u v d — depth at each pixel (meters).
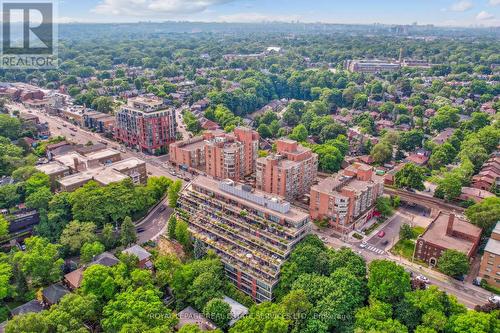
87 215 193.00
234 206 178.12
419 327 124.06
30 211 198.62
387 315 131.62
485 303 154.00
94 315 138.88
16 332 118.38
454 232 185.00
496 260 160.88
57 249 172.75
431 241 179.50
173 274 155.50
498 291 161.38
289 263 151.75
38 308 144.12
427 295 133.38
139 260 166.25
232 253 167.88
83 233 177.88
